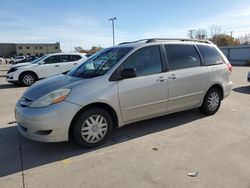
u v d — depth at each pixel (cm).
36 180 334
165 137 470
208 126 525
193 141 449
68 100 396
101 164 373
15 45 11806
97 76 433
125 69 435
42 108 390
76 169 360
